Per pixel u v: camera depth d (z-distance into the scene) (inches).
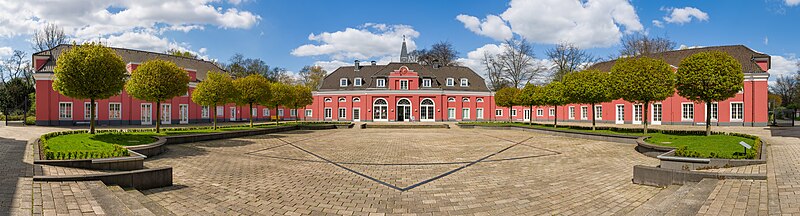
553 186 299.9
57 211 187.5
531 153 522.9
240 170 370.9
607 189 286.5
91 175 250.8
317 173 360.2
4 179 251.9
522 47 1862.7
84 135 513.3
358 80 1876.2
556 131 879.7
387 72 1873.8
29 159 350.3
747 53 1255.5
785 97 2689.5
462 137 825.5
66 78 494.3
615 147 592.7
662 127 1149.7
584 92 836.0
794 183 242.1
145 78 619.2
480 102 1872.5
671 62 1390.3
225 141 682.2
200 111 1494.8
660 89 668.7
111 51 536.7
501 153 524.7
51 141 446.0
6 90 1466.5
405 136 862.5
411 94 1808.6
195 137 657.0
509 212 227.6
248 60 2544.3
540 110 1904.5
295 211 228.8
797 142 561.9
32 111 1562.5
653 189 283.9
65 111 1181.1
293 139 754.2
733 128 1060.5
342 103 1849.2
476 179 331.6
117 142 479.2
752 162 319.9
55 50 1253.1
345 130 1112.2
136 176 269.9
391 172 368.8
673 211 198.8
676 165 347.3
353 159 462.6
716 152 391.5
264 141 696.4
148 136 554.9
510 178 335.9
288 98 1146.7
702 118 1242.6
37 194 215.0
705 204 205.3
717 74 582.6
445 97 1833.2
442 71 1959.9
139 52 1473.9
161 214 213.0
